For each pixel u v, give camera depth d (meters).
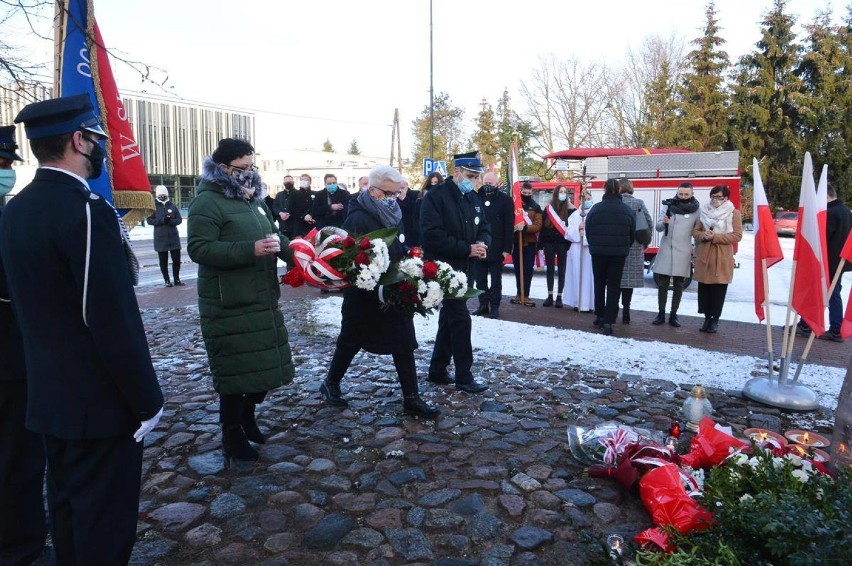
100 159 2.29
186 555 2.83
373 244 3.82
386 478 3.57
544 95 38.09
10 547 2.69
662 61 37.03
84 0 4.13
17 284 2.13
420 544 2.90
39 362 2.15
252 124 57.25
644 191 12.88
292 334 7.29
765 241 4.89
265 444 4.06
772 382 4.92
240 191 3.50
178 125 50.12
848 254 4.69
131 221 4.40
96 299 2.06
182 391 5.24
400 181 4.48
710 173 12.46
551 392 5.08
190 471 3.68
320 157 74.25
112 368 2.10
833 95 35.94
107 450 2.21
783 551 2.21
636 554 2.46
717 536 2.53
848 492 2.33
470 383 5.11
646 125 36.78
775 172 35.66
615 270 7.21
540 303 9.89
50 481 2.34
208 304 3.50
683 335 7.40
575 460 3.78
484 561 2.76
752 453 3.26
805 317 4.73
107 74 4.27
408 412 4.58
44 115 2.11
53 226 2.05
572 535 2.96
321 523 3.08
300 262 3.67
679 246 7.62
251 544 2.91
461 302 5.02
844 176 35.12
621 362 5.98
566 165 16.69
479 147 43.00
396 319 4.45
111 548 2.21
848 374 3.18
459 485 3.46
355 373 5.67
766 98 35.81
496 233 8.29
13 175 3.27
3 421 2.64
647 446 3.49
